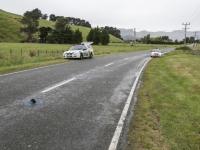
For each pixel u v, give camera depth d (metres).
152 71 20.08
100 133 6.31
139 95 10.83
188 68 23.44
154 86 13.12
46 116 7.46
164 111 8.36
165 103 9.51
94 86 12.48
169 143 5.75
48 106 8.54
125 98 10.19
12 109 8.03
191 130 6.62
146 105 9.12
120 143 5.75
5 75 15.05
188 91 12.48
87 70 18.83
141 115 7.85
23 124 6.72
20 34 151.50
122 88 12.30
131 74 17.58
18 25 162.88
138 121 7.26
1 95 9.82
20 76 14.79
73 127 6.65
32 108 8.23
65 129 6.48
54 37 131.00
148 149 5.45
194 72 20.61
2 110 7.90
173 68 23.03
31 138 5.84
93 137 6.05
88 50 33.34
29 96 9.82
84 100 9.59
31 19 152.62
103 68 20.61
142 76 16.89
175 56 43.06
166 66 24.69
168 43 190.25
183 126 6.89
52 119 7.21
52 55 33.06
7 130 6.27
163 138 6.03
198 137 6.16
